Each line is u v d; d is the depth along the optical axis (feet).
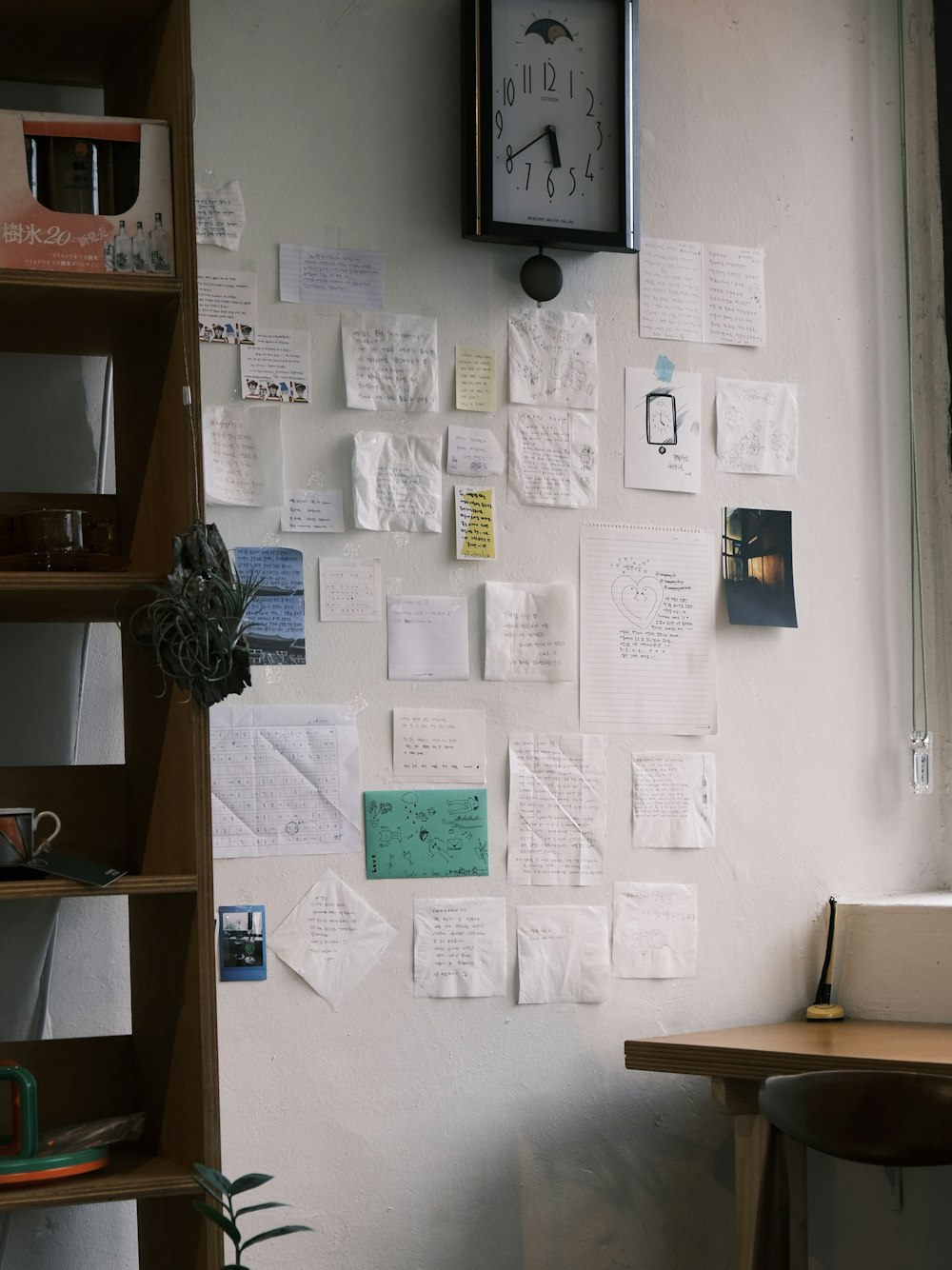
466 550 7.81
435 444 7.82
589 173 8.09
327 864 7.46
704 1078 8.18
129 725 6.93
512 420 7.98
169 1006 6.32
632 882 8.06
